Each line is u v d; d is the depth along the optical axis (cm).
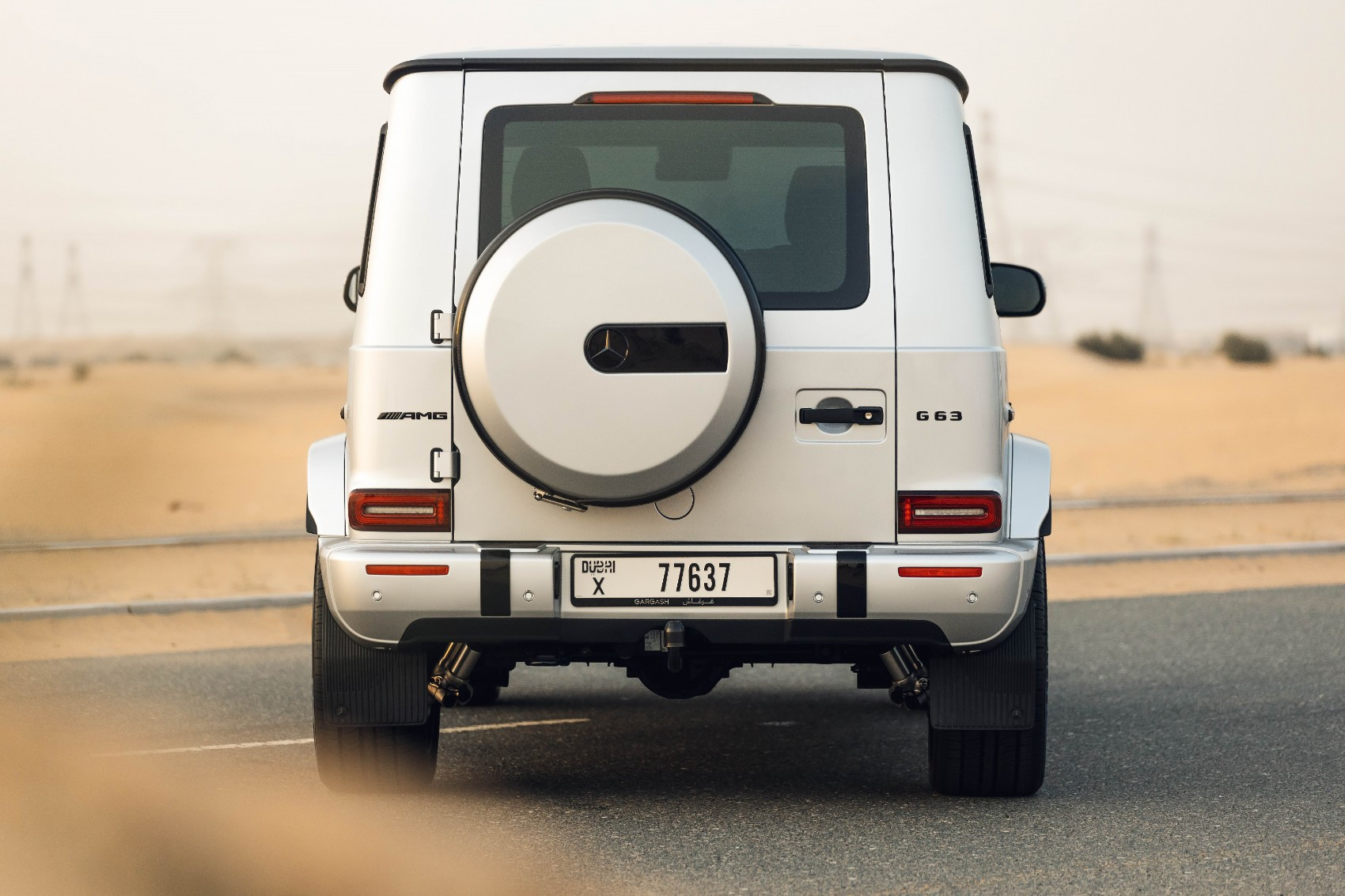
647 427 686
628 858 689
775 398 720
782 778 883
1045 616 768
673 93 739
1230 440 4803
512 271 684
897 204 732
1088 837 732
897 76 743
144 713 1066
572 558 720
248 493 3397
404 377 721
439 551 715
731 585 720
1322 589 1736
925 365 722
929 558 709
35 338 17800
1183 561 1923
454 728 1048
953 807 801
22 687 1165
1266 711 1075
